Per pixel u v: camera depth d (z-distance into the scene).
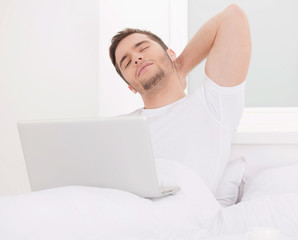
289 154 1.93
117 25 2.32
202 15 2.36
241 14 1.90
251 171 1.96
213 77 1.92
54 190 0.95
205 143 1.89
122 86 2.30
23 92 2.42
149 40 2.19
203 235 1.08
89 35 2.29
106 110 2.28
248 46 1.88
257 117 2.17
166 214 1.05
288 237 0.98
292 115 2.13
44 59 2.38
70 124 1.12
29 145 1.23
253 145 1.97
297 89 2.20
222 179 1.87
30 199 0.87
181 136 1.94
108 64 2.29
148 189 1.07
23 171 2.40
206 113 1.91
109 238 0.88
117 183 1.11
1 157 2.44
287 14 2.23
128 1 2.34
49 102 2.36
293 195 1.21
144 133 1.03
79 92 2.30
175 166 1.38
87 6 2.29
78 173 1.17
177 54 2.33
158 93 2.15
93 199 0.93
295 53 2.21
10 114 2.44
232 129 1.91
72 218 0.85
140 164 1.05
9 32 2.46
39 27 2.40
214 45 1.97
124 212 0.94
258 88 2.24
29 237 0.78
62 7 2.35
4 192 2.43
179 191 1.22
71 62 2.32
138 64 2.16
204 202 1.28
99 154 1.10
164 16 2.35
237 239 0.93
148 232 0.97
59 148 1.17
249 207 1.18
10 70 2.46
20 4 2.45
